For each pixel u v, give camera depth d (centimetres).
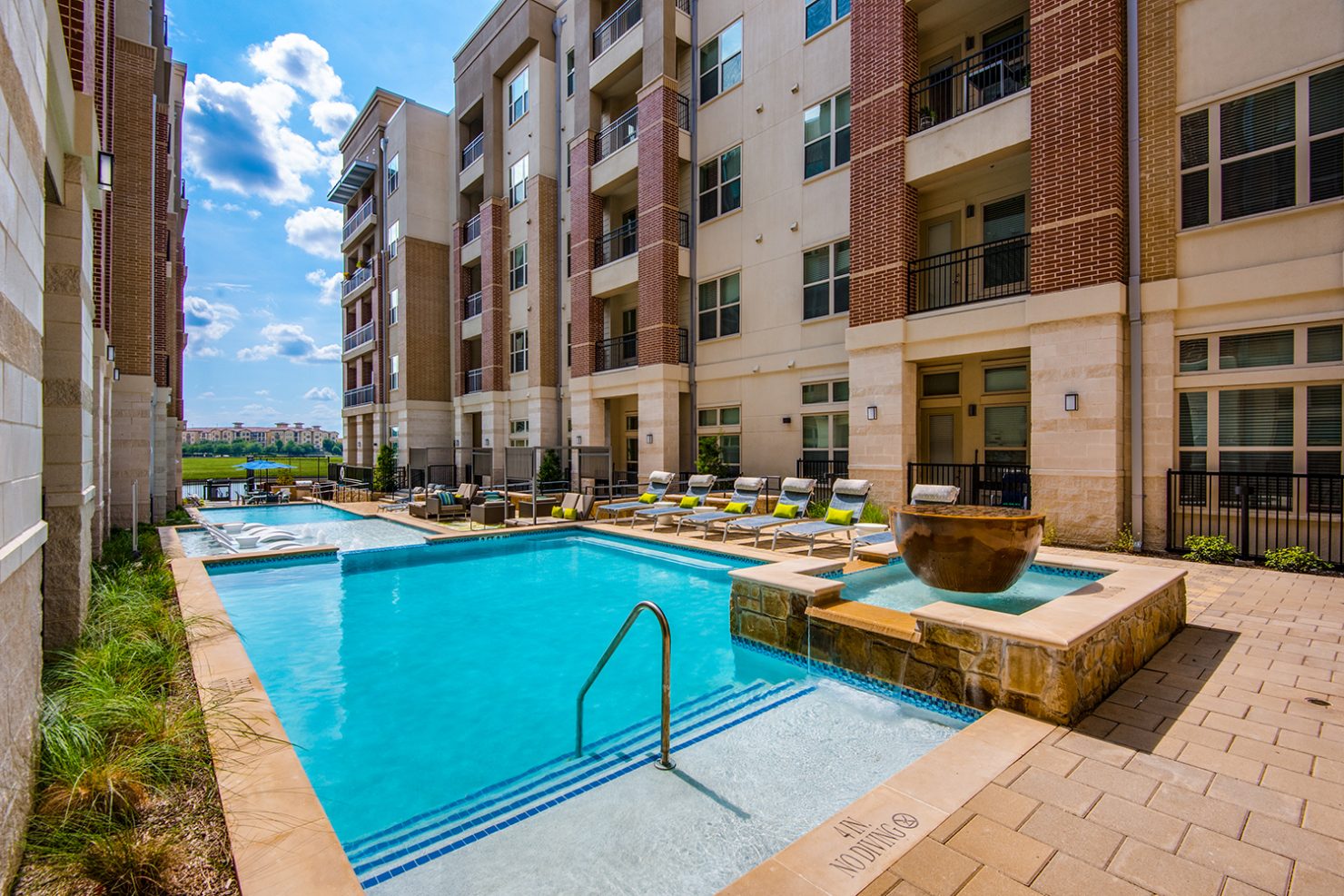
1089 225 902
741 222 1567
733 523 1046
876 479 1170
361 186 3234
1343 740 339
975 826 261
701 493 1372
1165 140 869
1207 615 584
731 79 1598
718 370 1617
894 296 1141
